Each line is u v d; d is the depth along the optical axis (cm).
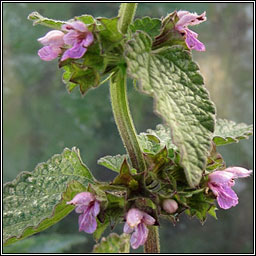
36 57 63
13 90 63
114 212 18
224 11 59
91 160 58
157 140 21
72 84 20
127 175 18
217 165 19
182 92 16
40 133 62
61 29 19
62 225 56
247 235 57
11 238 19
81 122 59
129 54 16
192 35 19
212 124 16
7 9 61
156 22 19
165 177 18
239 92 60
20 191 21
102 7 60
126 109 19
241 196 58
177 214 18
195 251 55
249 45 60
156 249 20
